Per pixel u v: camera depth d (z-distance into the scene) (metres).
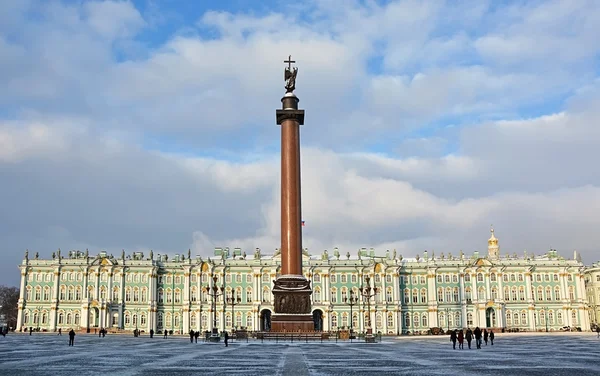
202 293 136.12
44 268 135.25
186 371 30.58
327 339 75.94
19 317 133.12
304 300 75.62
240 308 135.50
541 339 86.31
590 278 167.12
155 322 135.00
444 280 140.38
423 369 32.09
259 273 136.75
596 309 164.50
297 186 77.56
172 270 138.50
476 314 137.12
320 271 137.00
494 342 75.31
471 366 34.28
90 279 134.88
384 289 136.50
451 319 138.38
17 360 38.16
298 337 73.88
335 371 30.69
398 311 135.62
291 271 76.19
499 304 136.75
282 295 75.56
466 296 138.88
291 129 79.00
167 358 41.00
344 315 135.25
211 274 137.00
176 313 136.62
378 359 40.41
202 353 47.53
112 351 50.53
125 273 136.38
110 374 28.70
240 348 56.59
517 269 140.75
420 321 138.75
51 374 28.56
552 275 141.38
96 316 132.88
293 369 31.72
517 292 139.88
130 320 134.38
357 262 138.62
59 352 48.16
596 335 107.19
